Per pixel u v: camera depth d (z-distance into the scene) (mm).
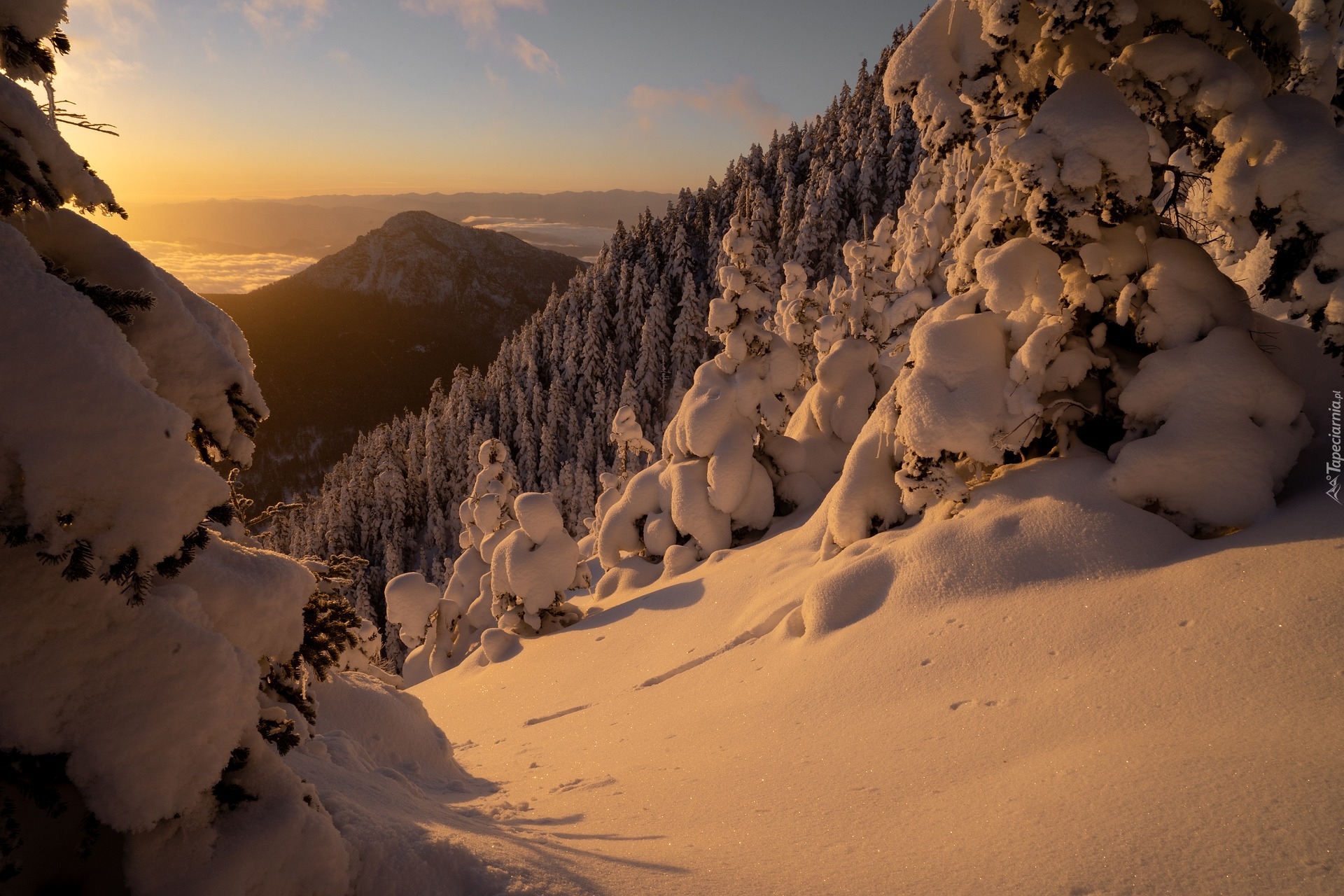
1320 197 5680
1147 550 5895
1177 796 2910
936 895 2611
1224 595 4777
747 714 6625
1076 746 3838
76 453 2135
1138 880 2467
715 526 15148
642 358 83188
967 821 3248
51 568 2404
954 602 6555
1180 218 8227
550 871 2955
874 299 19953
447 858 2916
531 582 14953
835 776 4391
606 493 25844
